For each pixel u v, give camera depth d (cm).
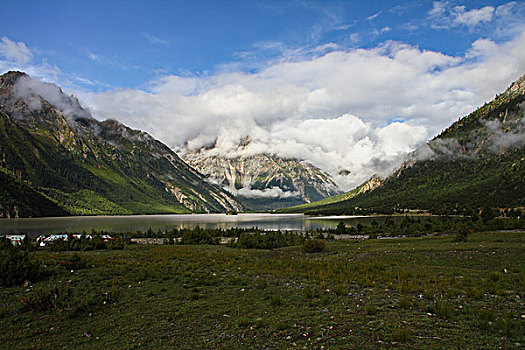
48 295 1770
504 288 1873
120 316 1588
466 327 1231
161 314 1603
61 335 1345
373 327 1263
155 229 15888
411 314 1434
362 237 8838
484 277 2281
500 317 1338
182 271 2933
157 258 3900
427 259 3272
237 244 6356
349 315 1444
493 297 1698
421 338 1127
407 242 5678
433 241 5553
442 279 2238
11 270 2303
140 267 3142
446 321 1316
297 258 4066
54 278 2550
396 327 1249
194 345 1185
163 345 1201
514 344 1048
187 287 2233
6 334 1359
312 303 1658
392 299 1741
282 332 1264
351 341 1126
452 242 5084
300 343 1138
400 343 1084
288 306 1662
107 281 2453
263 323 1369
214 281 2362
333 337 1176
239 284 2320
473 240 5091
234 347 1142
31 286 2253
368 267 2875
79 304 1691
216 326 1391
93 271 2877
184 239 7769
